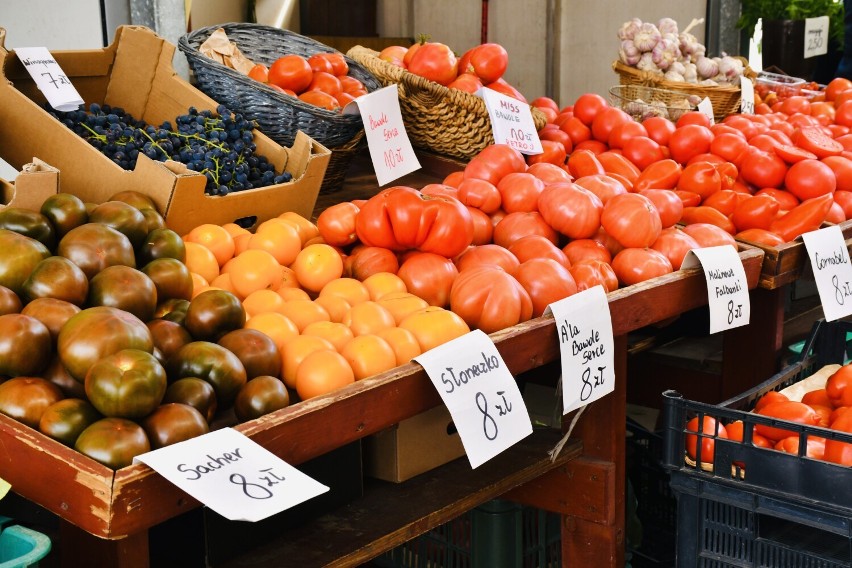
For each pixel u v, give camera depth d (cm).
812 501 151
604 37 669
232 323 144
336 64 287
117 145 208
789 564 156
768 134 279
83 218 156
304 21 677
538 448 185
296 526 149
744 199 244
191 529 139
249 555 141
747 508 158
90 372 116
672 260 206
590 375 173
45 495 111
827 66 595
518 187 209
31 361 123
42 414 118
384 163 241
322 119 241
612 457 190
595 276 188
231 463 111
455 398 142
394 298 165
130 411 114
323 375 138
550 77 702
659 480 222
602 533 191
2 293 130
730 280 206
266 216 204
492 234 208
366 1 702
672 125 287
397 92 250
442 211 176
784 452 153
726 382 254
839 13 580
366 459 169
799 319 291
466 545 197
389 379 138
